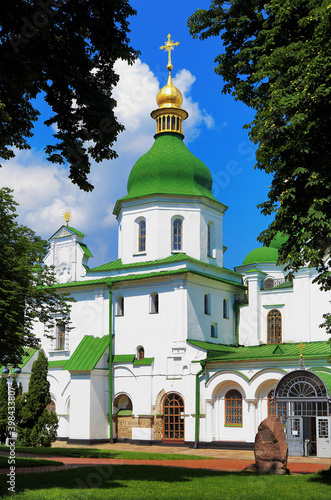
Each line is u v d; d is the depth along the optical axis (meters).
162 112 53.81
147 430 45.66
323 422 37.56
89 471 24.88
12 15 18.95
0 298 31.53
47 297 34.94
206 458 34.44
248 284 51.75
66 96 22.09
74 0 20.48
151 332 47.47
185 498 17.66
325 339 46.31
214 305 49.84
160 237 49.66
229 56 25.16
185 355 45.44
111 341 48.88
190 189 51.03
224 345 49.91
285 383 39.06
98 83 22.56
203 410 44.09
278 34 22.72
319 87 19.97
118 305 50.06
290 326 49.47
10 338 31.36
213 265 50.03
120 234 52.66
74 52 21.38
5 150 22.42
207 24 25.31
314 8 21.44
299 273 48.09
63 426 49.94
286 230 22.02
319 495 18.61
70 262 53.25
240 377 42.81
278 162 22.47
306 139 21.08
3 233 34.91
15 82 19.52
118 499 17.20
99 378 47.75
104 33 21.39
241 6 24.47
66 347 51.59
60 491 18.97
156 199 50.12
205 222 51.06
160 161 51.50
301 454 38.09
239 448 41.94
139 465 27.91
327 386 37.12
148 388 46.28
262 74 21.95
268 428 26.00
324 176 20.61
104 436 47.19
